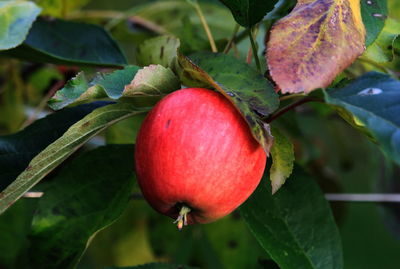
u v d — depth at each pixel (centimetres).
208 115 43
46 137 49
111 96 43
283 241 50
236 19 48
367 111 42
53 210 50
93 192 50
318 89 42
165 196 43
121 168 51
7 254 70
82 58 58
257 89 44
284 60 43
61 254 50
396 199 70
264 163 44
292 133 65
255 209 50
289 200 51
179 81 45
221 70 45
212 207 43
